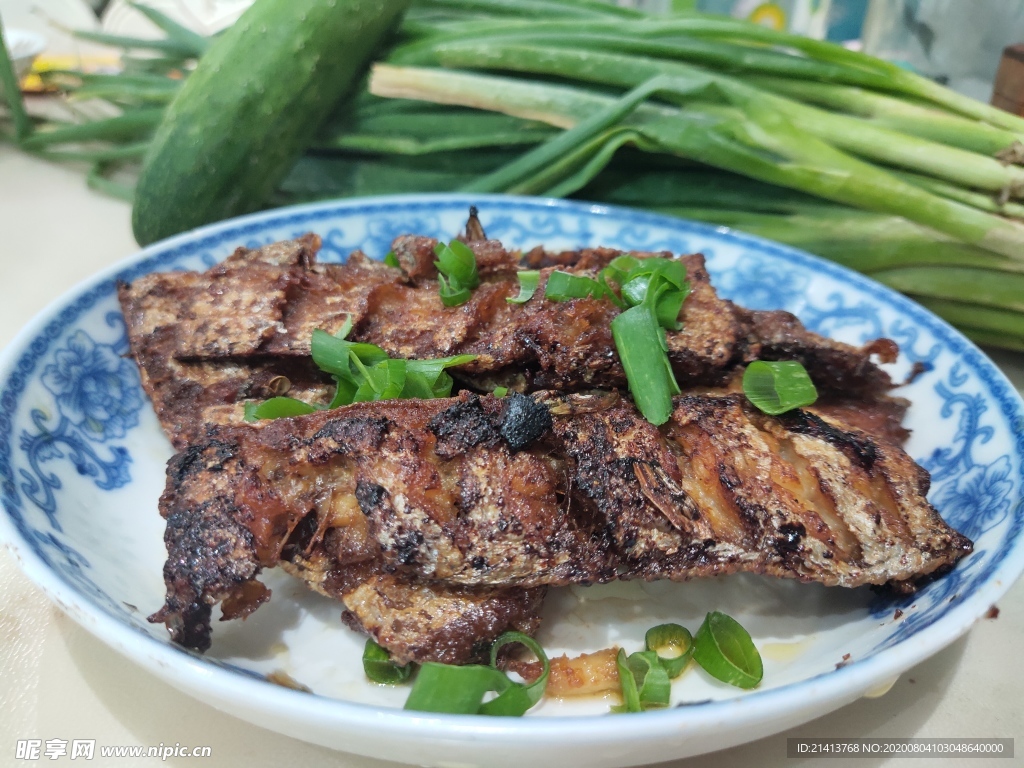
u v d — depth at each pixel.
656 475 0.15
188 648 0.15
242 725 0.15
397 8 0.27
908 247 0.24
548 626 0.17
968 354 0.21
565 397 0.17
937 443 0.20
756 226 0.26
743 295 0.25
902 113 0.24
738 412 0.17
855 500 0.16
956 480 0.19
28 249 0.29
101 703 0.15
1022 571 0.15
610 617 0.17
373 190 0.29
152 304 0.20
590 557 0.15
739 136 0.24
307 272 0.21
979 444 0.19
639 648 0.16
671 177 0.27
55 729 0.15
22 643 0.16
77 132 0.33
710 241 0.25
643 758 0.13
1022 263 0.23
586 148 0.25
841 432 0.17
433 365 0.18
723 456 0.16
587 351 0.18
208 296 0.20
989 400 0.19
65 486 0.17
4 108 0.39
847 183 0.24
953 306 0.25
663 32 0.26
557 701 0.15
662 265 0.19
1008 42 0.32
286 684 0.15
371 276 0.22
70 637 0.16
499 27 0.27
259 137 0.25
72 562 0.15
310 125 0.27
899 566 0.15
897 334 0.22
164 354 0.19
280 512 0.15
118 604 0.15
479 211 0.26
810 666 0.15
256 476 0.15
